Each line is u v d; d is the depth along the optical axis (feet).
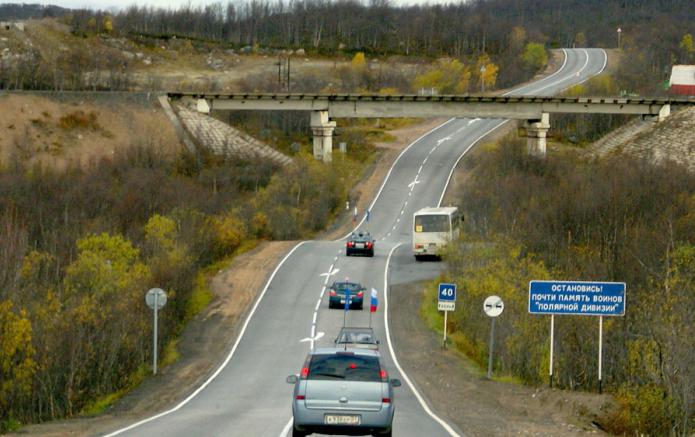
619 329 190.08
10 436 122.93
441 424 126.52
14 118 531.50
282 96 578.25
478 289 227.20
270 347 229.45
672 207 344.90
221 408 148.46
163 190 419.95
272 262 341.62
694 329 155.94
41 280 253.65
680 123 567.18
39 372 172.76
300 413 104.22
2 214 342.44
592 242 321.32
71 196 386.73
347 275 322.34
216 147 563.48
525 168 525.34
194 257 305.12
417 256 350.64
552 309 163.02
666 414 140.15
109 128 550.77
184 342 235.81
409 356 219.41
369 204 530.68
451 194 541.75
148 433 115.55
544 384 180.04
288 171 512.63
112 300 218.18
